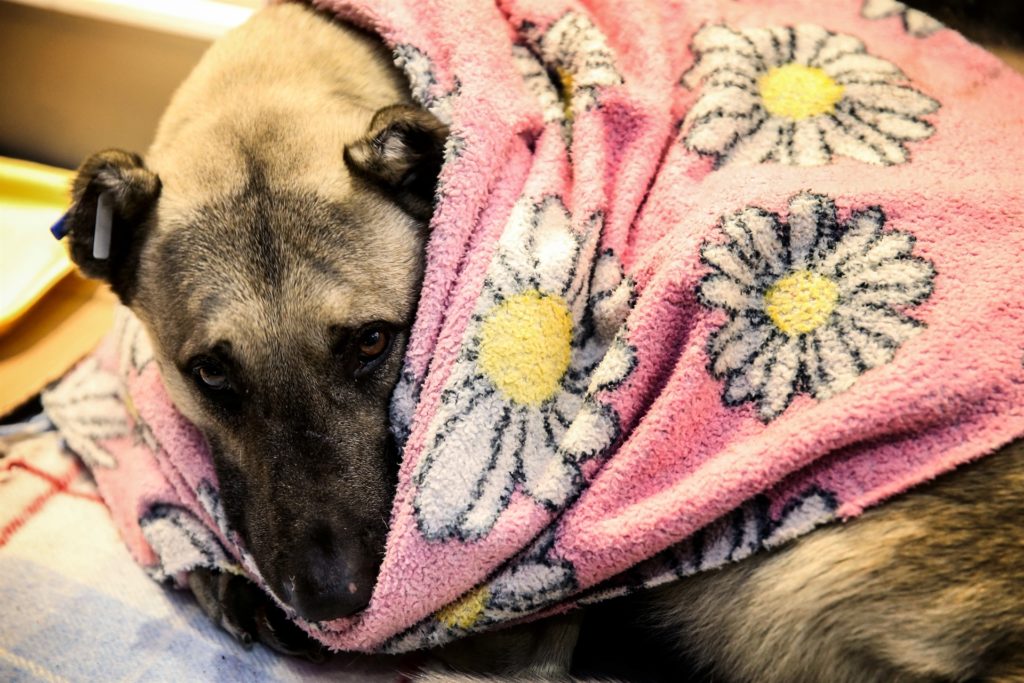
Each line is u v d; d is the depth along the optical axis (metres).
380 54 0.77
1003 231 0.65
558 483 0.64
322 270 0.68
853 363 0.62
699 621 0.66
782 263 0.65
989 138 0.71
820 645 0.63
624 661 0.71
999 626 0.59
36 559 0.76
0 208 0.97
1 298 0.91
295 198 0.69
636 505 0.64
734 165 0.71
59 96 1.00
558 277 0.68
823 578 0.62
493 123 0.70
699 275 0.64
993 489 0.60
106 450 0.81
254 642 0.73
